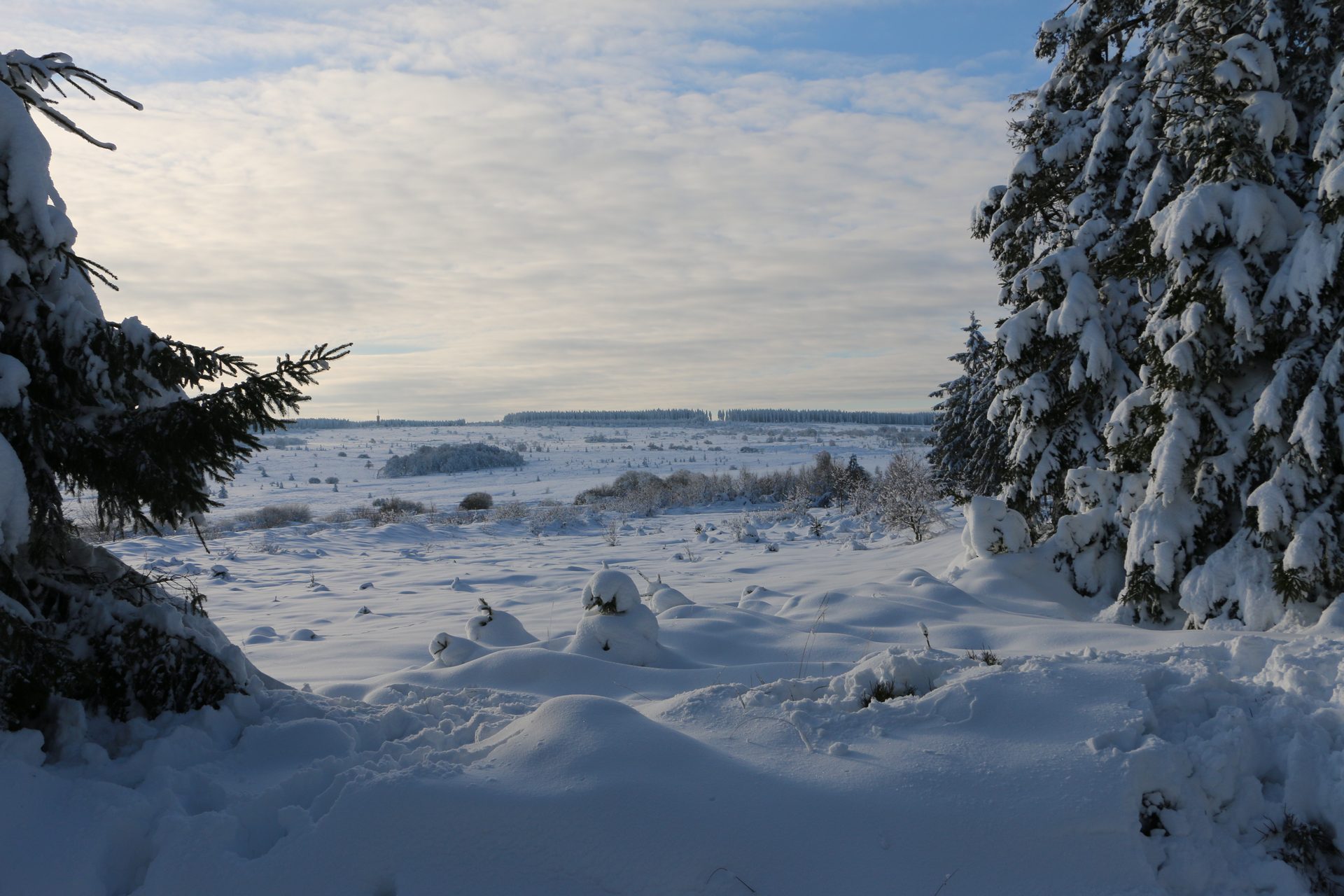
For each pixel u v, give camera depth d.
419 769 3.22
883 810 3.15
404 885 2.77
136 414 3.72
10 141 3.45
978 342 25.83
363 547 24.97
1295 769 3.48
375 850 2.85
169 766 3.29
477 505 39.31
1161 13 11.44
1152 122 10.81
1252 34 9.28
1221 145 8.77
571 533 28.64
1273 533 8.06
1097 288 11.88
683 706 4.32
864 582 12.38
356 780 3.12
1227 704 3.85
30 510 3.54
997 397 12.66
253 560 21.33
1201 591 8.33
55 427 3.58
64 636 3.79
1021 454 12.26
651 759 3.35
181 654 3.97
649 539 25.34
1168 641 7.14
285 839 2.88
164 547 23.88
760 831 3.02
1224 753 3.45
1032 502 12.45
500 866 2.84
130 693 3.80
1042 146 13.13
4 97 3.45
